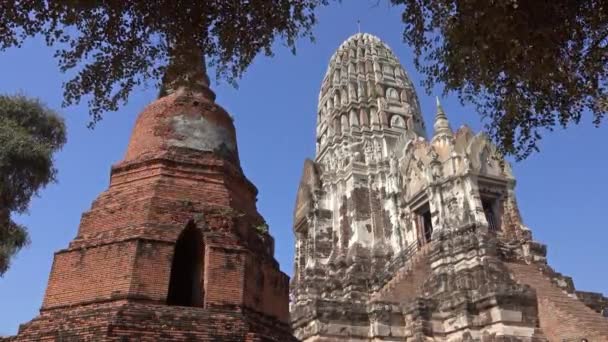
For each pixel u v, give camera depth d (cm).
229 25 1161
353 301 3428
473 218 3688
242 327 1144
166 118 1511
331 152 5372
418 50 1184
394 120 5316
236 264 1252
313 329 3091
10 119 2252
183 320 1109
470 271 3272
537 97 1110
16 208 2272
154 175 1374
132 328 1053
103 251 1206
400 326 3178
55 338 1060
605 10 927
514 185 4088
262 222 1495
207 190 1384
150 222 1245
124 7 1110
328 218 4984
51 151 2261
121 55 1162
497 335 2800
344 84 5672
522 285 3045
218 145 1525
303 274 4881
